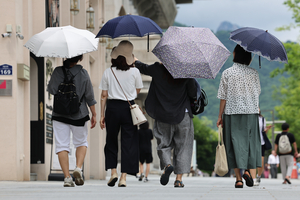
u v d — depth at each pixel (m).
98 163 38.72
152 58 53.06
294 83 102.31
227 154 16.38
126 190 13.42
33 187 15.82
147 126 34.28
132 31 15.76
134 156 16.11
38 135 26.47
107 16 56.12
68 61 15.84
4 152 22.83
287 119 124.12
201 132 181.75
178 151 15.95
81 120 15.93
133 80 16.11
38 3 25.75
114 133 16.19
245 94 16.22
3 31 23.20
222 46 15.65
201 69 15.19
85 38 16.00
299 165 69.62
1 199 9.95
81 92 15.86
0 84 23.03
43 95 26.67
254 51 16.05
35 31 25.75
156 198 9.92
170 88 15.55
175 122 15.53
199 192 12.55
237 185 16.36
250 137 16.23
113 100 16.12
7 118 22.94
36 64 26.78
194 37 15.46
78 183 16.27
